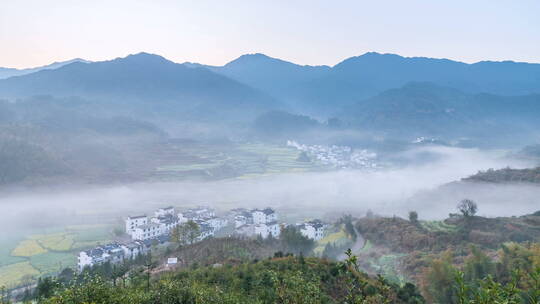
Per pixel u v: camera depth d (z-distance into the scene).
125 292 32.97
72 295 28.03
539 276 10.45
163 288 35.53
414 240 109.12
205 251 80.50
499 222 113.94
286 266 52.84
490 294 10.18
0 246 122.38
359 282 14.43
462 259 88.06
